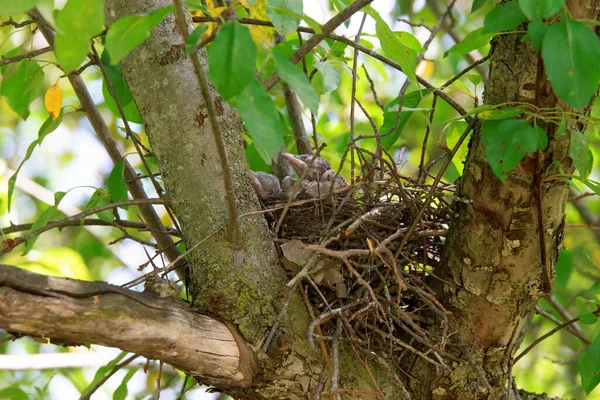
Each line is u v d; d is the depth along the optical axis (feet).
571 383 39.86
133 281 15.96
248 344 16.80
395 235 17.80
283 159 28.45
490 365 19.53
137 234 38.32
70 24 12.06
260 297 17.34
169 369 34.63
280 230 20.40
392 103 20.83
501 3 17.94
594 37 13.75
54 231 44.52
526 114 16.65
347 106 37.52
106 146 23.26
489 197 18.20
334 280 18.56
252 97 12.68
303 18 14.17
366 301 17.97
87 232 44.52
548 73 13.74
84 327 14.19
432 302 19.12
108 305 14.40
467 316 19.30
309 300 18.57
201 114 18.04
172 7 12.95
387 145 21.12
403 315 18.22
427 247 21.02
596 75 13.69
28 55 20.02
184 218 18.07
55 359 25.14
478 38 17.20
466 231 18.79
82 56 12.47
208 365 16.29
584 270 37.09
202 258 17.65
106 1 18.61
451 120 16.93
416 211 19.75
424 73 36.65
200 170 17.94
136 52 18.42
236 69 12.23
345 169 33.24
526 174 17.44
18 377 37.22
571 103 13.70
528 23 16.10
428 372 19.66
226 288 17.19
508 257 18.35
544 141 15.94
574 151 15.61
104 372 22.80
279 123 12.69
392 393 19.13
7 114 46.47
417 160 42.68
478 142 18.35
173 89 18.12
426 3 41.42
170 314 15.49
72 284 14.17
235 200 17.12
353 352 18.66
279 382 17.12
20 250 38.47
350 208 20.47
